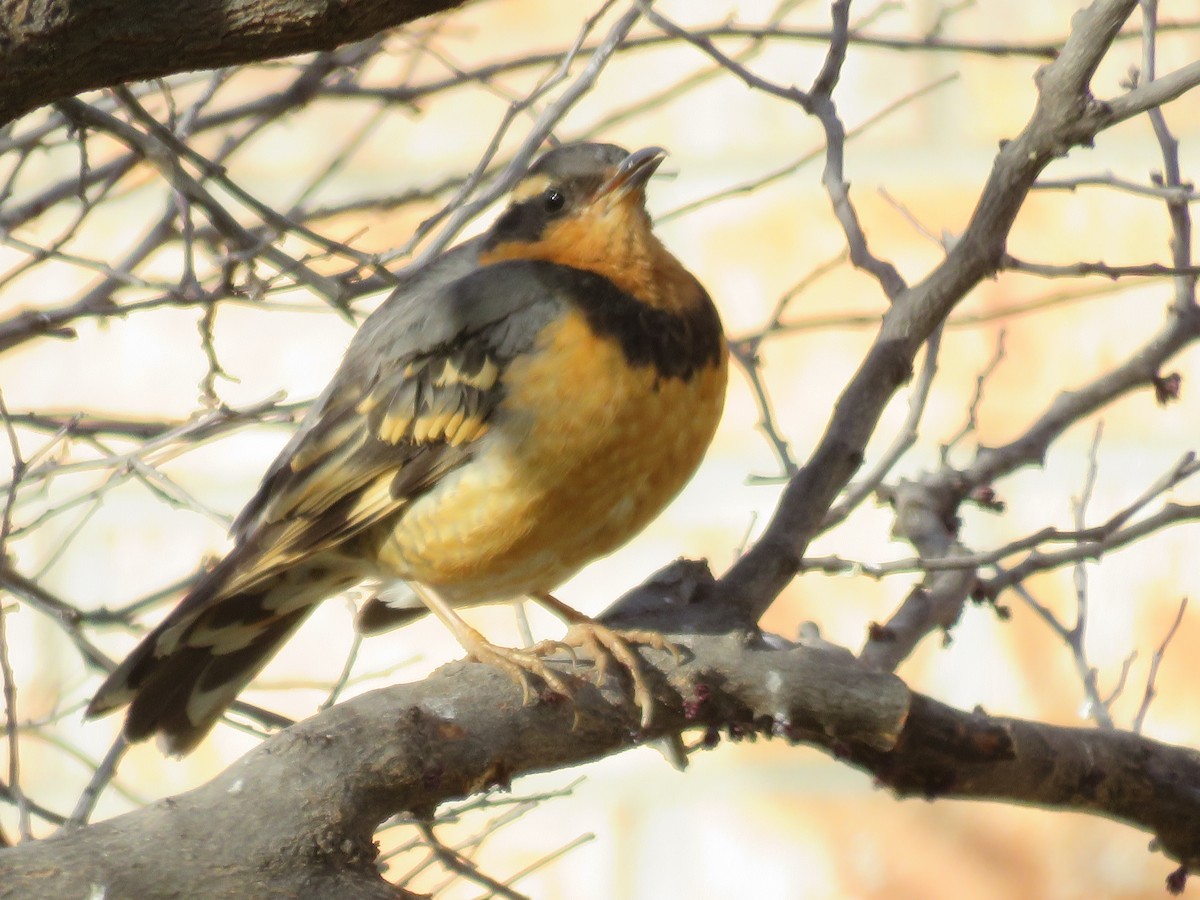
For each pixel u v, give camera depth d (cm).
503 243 921
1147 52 864
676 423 840
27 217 1042
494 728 646
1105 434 1235
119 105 1034
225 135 1195
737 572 748
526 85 1328
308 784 589
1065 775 712
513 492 833
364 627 948
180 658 916
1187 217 873
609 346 828
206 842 568
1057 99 765
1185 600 972
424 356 855
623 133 1314
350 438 874
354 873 582
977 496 874
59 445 1193
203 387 912
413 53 1271
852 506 817
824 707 668
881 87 1299
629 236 866
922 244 1280
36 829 1200
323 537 873
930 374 870
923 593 833
